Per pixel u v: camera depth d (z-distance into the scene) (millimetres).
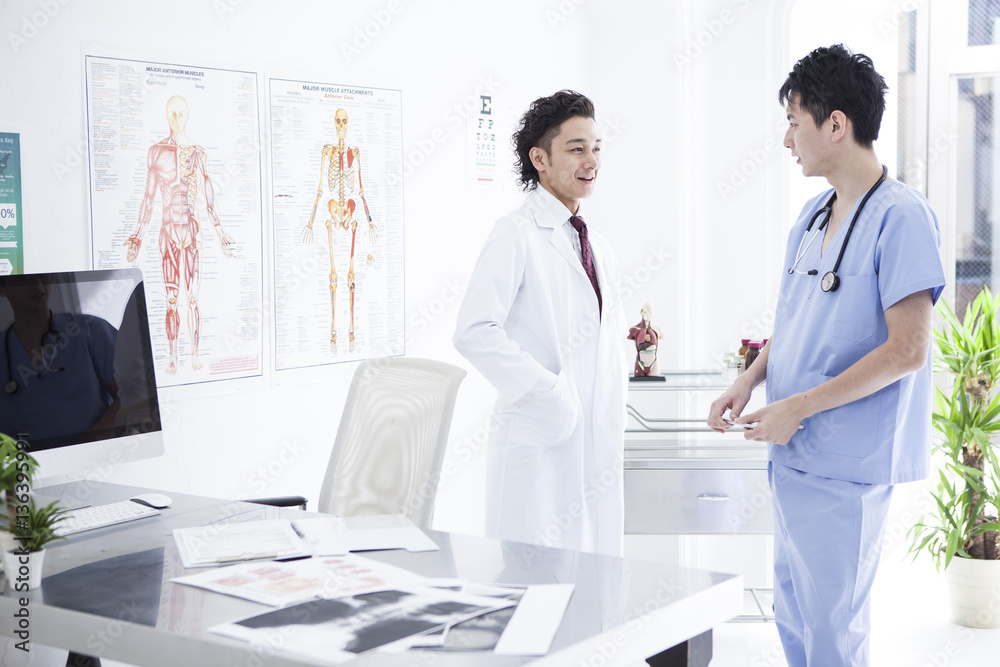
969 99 3807
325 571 1543
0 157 2062
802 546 2041
